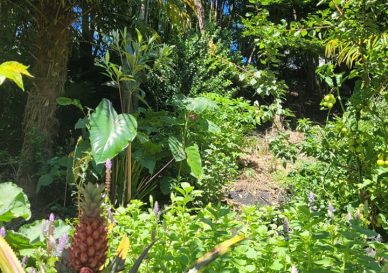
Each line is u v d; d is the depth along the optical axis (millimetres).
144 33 7832
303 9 11820
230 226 2406
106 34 8289
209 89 9633
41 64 6688
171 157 6723
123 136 5227
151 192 6441
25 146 6438
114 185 5750
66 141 7531
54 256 2189
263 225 2627
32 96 6664
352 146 3838
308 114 13906
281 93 4219
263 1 4035
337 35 3799
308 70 15797
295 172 5184
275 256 2371
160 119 6629
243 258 2270
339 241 2613
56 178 6039
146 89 9117
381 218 3527
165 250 2609
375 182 3531
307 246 2236
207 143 7172
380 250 2256
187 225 2748
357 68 3846
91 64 9672
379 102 4195
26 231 3119
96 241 1240
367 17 3629
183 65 9484
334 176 4223
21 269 1205
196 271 1443
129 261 2449
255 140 9047
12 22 7930
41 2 6688
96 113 5348
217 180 6434
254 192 7156
